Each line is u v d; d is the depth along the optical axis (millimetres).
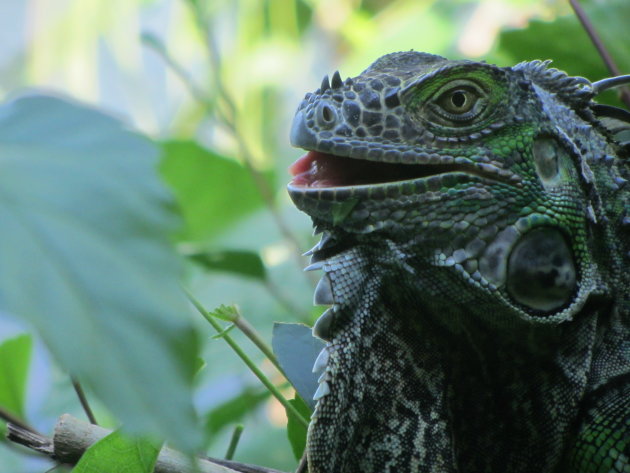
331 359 5941
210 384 9227
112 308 1996
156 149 2270
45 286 1955
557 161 6367
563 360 6250
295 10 16688
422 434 6133
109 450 4695
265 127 16047
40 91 2434
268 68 16328
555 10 13188
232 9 15977
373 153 5977
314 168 6211
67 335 1910
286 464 8555
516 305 6074
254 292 10070
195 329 2061
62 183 2113
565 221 6219
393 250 6008
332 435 5875
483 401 6375
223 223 11312
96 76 16000
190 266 9391
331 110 6047
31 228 2023
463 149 6098
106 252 2061
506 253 6059
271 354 6359
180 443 1948
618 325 6445
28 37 15969
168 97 15945
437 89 6129
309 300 10023
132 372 1948
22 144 2164
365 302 6113
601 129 6914
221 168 10938
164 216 2170
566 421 6238
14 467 7848
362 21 17719
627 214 6598
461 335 6238
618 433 6055
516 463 6410
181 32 15531
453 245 6004
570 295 6203
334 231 6121
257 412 9914
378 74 6367
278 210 11414
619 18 9328
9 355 7781
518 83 6348
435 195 5980
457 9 15398
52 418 8406
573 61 9297
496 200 6066
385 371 6145
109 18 15680
